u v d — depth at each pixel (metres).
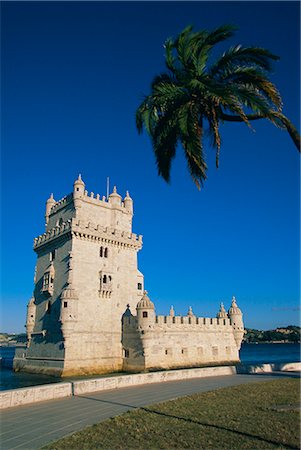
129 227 67.06
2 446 14.70
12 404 22.25
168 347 55.97
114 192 65.81
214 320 64.19
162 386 30.12
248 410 20.14
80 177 61.25
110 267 59.84
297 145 17.25
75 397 25.20
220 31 21.58
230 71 21.64
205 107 22.89
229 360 64.12
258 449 13.65
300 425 16.89
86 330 53.88
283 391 26.31
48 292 57.78
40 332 58.03
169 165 23.41
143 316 54.44
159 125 23.28
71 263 55.03
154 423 17.59
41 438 15.74
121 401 23.66
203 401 22.78
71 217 60.56
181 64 23.28
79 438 15.40
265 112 18.70
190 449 13.85
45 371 54.28
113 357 56.06
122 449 13.95
